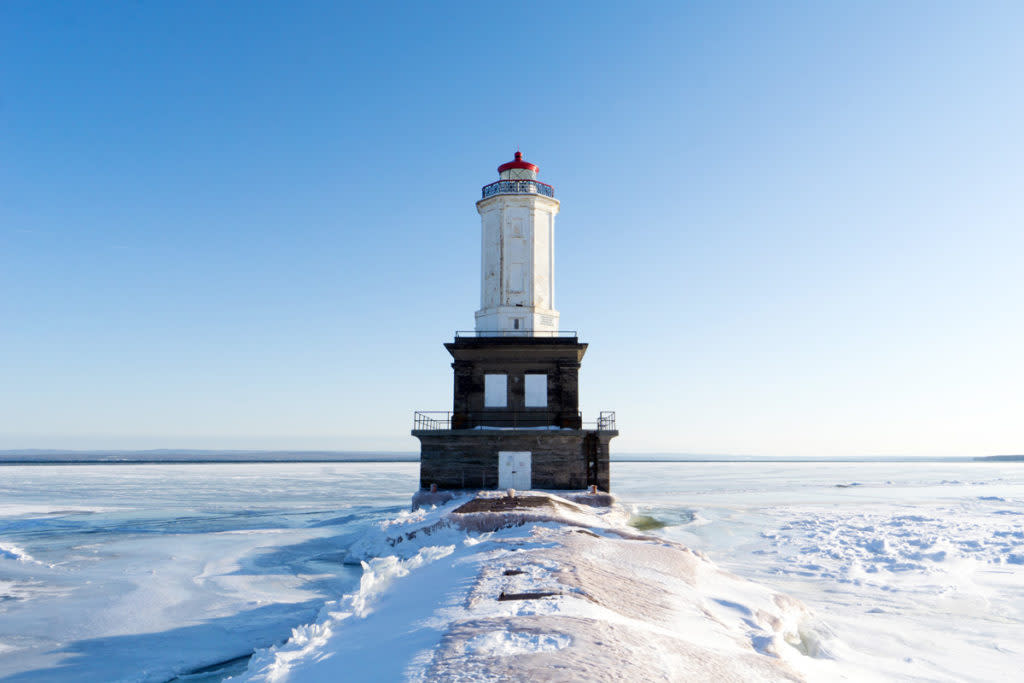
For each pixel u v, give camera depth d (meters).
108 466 130.62
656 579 12.65
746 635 10.26
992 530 26.05
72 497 47.00
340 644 8.81
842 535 25.17
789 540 24.12
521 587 10.07
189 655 11.41
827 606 14.12
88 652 11.58
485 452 31.62
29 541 24.72
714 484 66.06
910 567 18.64
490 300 35.50
